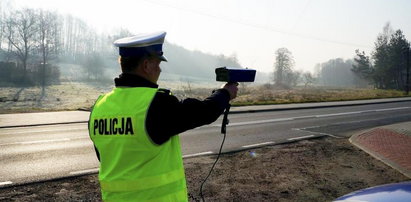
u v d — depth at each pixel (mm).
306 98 34406
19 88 57094
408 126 14312
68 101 37000
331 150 9320
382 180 6617
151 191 1843
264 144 10164
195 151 9094
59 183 6195
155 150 1829
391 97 39062
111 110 1933
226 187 6047
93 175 6723
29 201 5262
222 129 2195
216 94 2031
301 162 7906
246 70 2139
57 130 12820
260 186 6129
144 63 1952
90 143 10164
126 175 1853
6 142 10266
